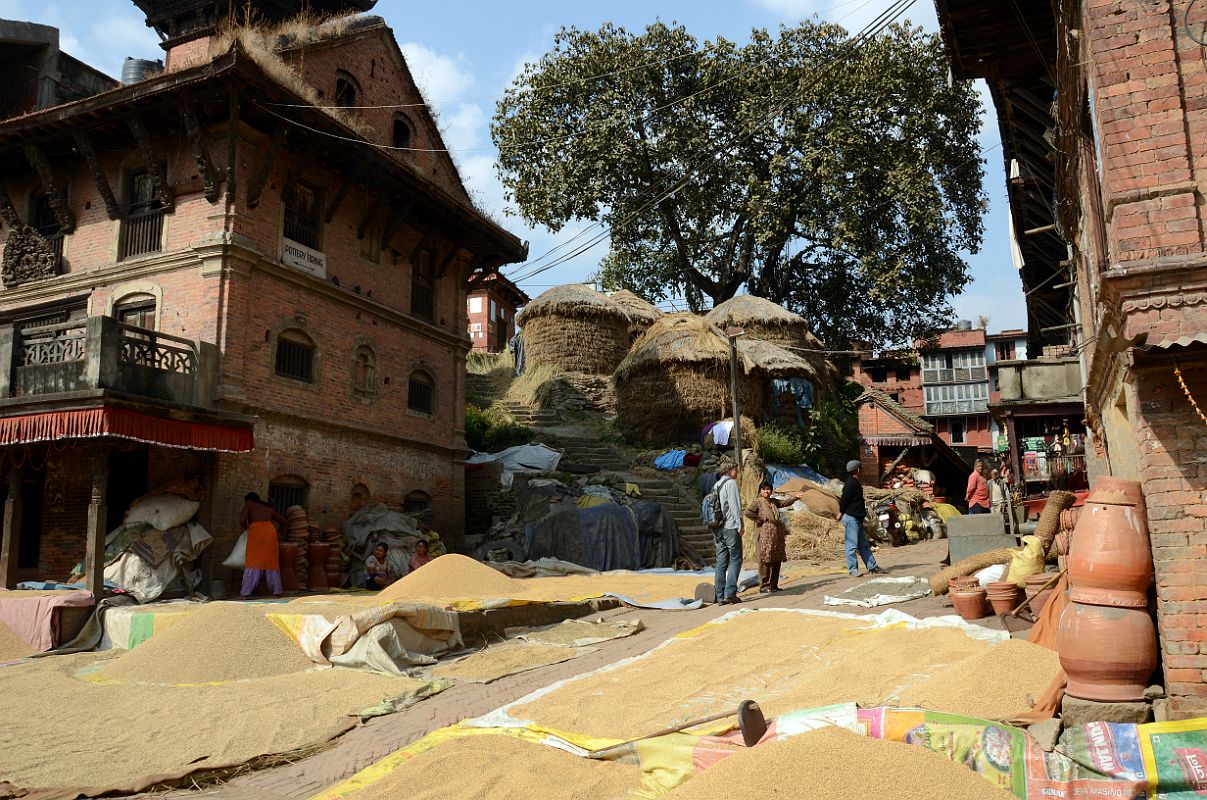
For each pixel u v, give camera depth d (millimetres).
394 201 18656
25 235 16797
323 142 15602
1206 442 4941
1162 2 5754
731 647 7836
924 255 31984
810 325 35844
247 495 13984
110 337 12047
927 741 4570
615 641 9211
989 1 9195
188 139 15203
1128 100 5738
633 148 30891
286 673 8375
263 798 5234
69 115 14766
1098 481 5512
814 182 31094
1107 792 4305
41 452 15039
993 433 52656
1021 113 11281
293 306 15727
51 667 9281
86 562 11758
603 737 5586
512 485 21109
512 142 32156
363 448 17391
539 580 14734
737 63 31328
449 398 20812
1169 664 4812
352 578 15094
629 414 25172
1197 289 5227
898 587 10117
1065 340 21391
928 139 30594
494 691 7352
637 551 17703
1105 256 7125
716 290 35188
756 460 19625
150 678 8188
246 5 19703
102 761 5832
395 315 18672
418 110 21516
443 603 9555
